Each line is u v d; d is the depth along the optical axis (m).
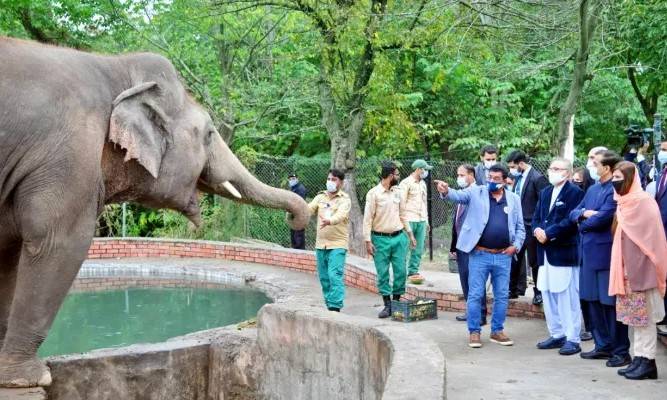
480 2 15.12
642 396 6.69
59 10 21.22
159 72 6.82
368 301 13.13
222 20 19.98
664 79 20.02
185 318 13.73
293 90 21.73
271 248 18.91
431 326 10.52
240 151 21.31
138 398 7.10
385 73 18.08
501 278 9.19
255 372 7.20
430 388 4.49
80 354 6.96
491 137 24.58
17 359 6.02
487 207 9.05
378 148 25.44
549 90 25.12
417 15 16.14
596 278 7.96
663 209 8.20
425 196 13.52
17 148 5.82
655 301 7.18
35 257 5.93
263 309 7.20
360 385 6.07
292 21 21.00
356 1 16.64
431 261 17.34
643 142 10.89
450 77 23.45
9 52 5.96
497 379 7.41
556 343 8.93
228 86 22.00
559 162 8.67
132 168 6.64
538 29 15.77
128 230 24.75
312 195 21.81
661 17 18.08
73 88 6.08
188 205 7.12
